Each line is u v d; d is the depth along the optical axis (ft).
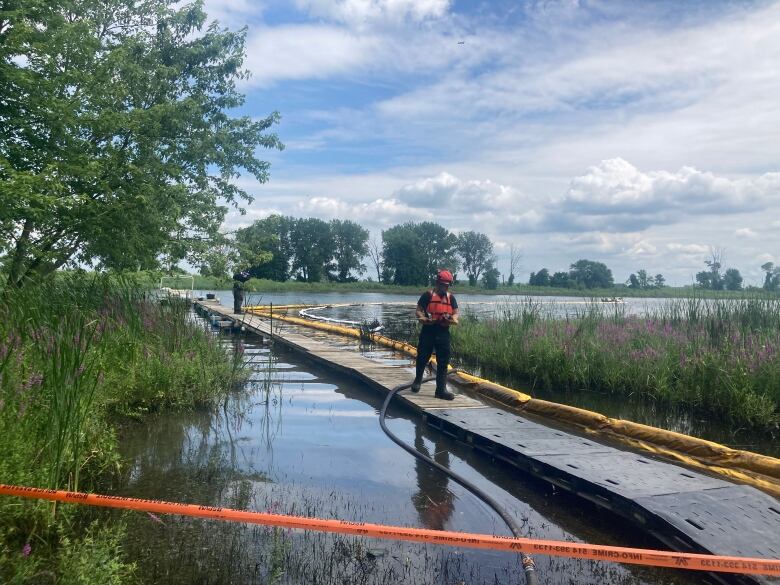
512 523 13.30
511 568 11.29
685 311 42.01
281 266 308.19
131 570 10.14
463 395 27.89
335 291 269.85
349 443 20.35
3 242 28.86
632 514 13.14
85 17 41.81
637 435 21.03
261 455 18.47
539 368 34.91
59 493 10.16
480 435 19.65
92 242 35.91
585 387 31.94
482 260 347.77
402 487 15.90
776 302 39.91
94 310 26.68
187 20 47.85
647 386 29.68
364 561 11.38
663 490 13.87
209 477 16.10
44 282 26.94
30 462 12.47
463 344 46.68
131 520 12.79
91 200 34.19
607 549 9.48
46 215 30.76
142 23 46.32
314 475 16.65
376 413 25.39
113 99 37.14
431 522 13.53
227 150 51.37
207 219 48.39
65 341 14.84
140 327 29.01
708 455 18.61
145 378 24.09
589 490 14.65
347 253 333.83
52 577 9.99
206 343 33.55
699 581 10.98
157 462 17.37
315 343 46.98
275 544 11.66
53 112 32.81
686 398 27.48
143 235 39.01
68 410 13.05
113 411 22.39
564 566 11.50
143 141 38.45
